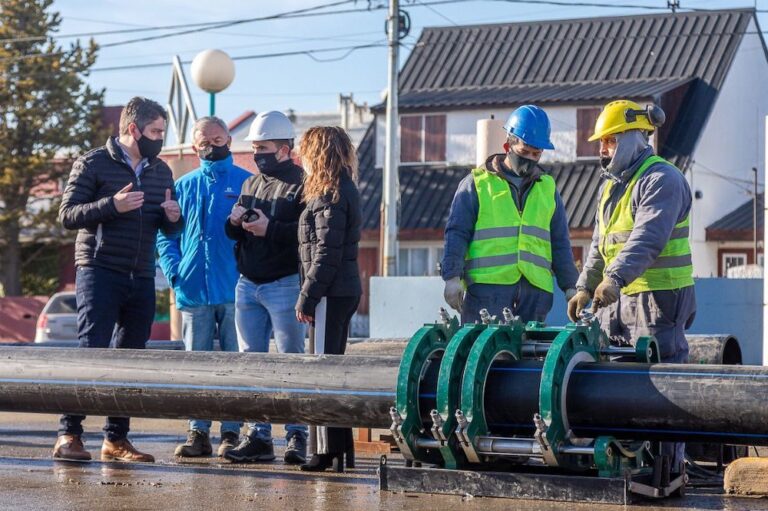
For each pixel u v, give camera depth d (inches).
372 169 1739.7
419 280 613.6
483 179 302.2
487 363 239.0
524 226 300.4
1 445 384.2
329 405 253.8
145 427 468.1
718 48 1691.7
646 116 271.9
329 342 301.0
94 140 1872.5
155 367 270.5
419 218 1633.9
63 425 322.7
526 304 302.4
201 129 350.0
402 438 241.1
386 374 249.0
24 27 1852.9
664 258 271.6
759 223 1657.2
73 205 317.7
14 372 283.9
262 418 263.0
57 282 1930.4
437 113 1685.5
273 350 441.1
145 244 326.6
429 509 228.8
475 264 300.8
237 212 321.7
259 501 244.8
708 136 1659.7
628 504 231.0
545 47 1753.2
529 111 299.7
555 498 235.5
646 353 243.4
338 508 233.6
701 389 227.1
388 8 1336.1
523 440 234.4
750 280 634.8
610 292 259.4
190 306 351.3
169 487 267.1
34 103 1825.8
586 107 1600.6
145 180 327.6
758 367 229.1
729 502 246.8
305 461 323.3
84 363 278.7
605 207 277.1
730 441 229.5
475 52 1777.8
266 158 326.6
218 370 263.9
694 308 277.6
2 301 1720.0
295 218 323.0
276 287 324.5
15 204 1852.9
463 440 236.1
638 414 231.8
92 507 237.9
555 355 232.2
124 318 329.4
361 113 2117.4
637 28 1740.9
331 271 297.1
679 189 267.0
